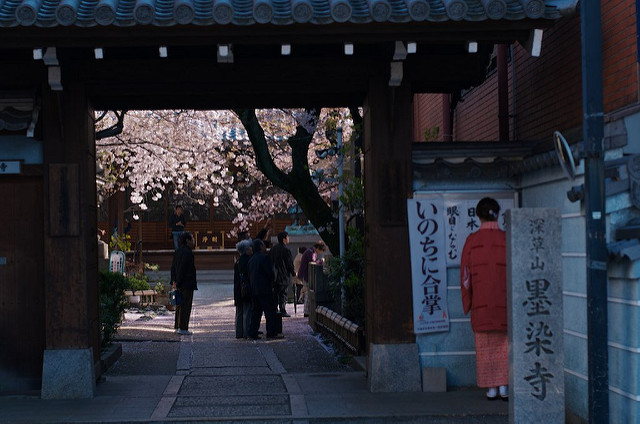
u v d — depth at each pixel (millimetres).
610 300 6293
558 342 6121
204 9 7285
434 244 8734
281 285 18172
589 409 5719
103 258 17453
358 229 12742
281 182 14797
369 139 8883
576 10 7445
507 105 10953
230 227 34875
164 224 34531
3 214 8703
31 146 8617
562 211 7500
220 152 26531
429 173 8797
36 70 8406
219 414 7562
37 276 8703
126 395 8516
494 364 7957
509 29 7578
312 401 8070
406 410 7582
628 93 7062
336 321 12812
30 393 8492
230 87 8742
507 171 8844
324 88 8766
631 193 6301
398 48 7809
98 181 20344
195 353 12477
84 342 8422
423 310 8664
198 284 30172
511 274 6141
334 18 7191
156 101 9406
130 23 7117
